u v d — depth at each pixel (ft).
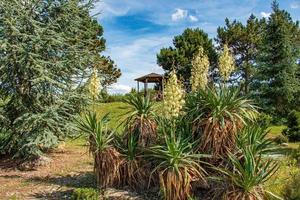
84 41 51.96
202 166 29.89
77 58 49.70
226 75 30.99
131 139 31.81
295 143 59.36
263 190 25.68
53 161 47.62
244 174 25.39
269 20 95.04
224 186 26.63
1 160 50.14
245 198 25.36
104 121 33.99
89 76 50.19
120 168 31.76
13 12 45.39
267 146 30.01
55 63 46.85
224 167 28.25
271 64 93.76
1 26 45.24
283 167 30.76
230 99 29.14
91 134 32.37
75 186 35.47
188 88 35.68
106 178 31.86
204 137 29.35
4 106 50.42
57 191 34.47
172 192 27.81
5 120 48.70
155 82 86.94
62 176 40.09
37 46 45.34
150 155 29.81
